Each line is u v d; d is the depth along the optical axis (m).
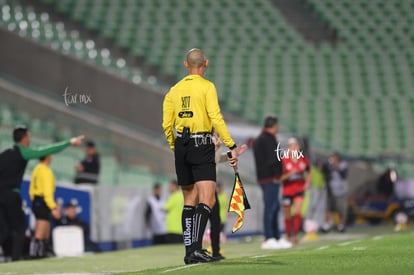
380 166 92.94
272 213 46.25
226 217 61.16
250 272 23.31
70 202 51.72
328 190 69.75
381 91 107.81
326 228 69.31
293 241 50.66
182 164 27.84
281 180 48.53
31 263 37.31
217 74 105.69
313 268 24.19
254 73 106.56
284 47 111.44
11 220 41.31
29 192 45.94
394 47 115.19
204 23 112.50
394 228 73.75
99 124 75.38
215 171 27.66
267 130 45.91
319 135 99.12
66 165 64.69
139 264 35.31
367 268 24.02
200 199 27.48
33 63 80.25
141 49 103.25
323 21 117.69
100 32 103.81
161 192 59.31
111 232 54.34
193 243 27.58
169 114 28.00
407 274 22.48
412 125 102.44
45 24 94.44
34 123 71.06
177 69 101.38
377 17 119.31
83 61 80.69
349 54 112.88
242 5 116.88
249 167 71.38
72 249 49.34
